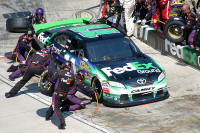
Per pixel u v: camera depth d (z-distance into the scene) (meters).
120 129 24.61
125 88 28.30
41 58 30.98
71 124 25.77
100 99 29.98
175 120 26.02
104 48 32.72
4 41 49.12
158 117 26.72
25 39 37.75
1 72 38.28
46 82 31.66
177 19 39.94
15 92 31.47
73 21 42.97
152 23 46.75
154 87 29.20
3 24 54.97
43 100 30.72
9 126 25.72
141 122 25.81
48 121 26.50
